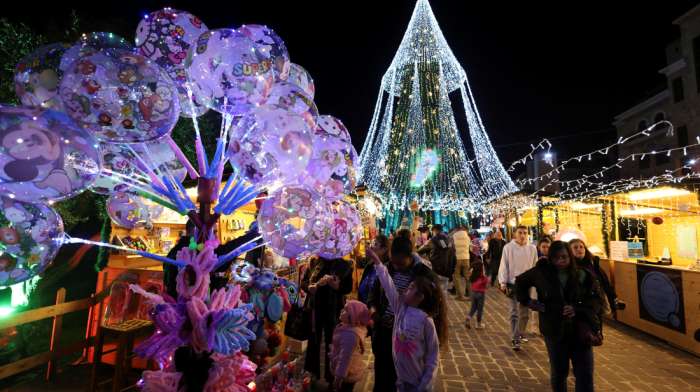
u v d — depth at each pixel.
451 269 7.80
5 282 1.44
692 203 6.96
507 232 17.81
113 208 2.44
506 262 5.88
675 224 7.77
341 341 3.39
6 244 1.39
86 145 1.47
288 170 1.80
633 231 9.16
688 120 17.81
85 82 1.43
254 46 1.76
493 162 18.30
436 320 2.84
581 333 3.04
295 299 4.18
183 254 1.82
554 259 3.31
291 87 2.14
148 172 2.02
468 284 9.89
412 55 24.53
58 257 6.45
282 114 1.76
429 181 21.47
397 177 23.22
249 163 1.75
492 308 8.80
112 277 4.71
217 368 1.79
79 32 7.41
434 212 20.91
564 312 3.14
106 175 1.85
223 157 2.10
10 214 1.40
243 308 1.82
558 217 12.12
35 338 5.32
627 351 5.61
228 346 1.69
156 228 5.49
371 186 20.97
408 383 2.68
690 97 17.70
